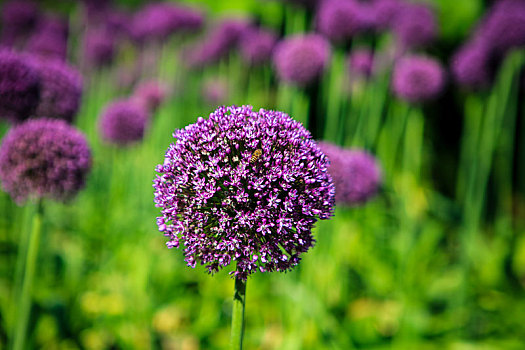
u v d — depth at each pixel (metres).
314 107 6.76
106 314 3.83
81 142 2.75
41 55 5.54
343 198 3.21
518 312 4.55
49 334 3.70
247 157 1.70
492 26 4.46
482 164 5.64
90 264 4.84
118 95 7.88
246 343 3.87
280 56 4.33
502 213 6.68
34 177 2.55
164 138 6.53
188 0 8.63
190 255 1.74
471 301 4.61
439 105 7.85
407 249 4.69
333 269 4.19
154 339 3.65
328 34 4.40
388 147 6.67
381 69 5.26
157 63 7.34
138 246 4.71
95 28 6.93
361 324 4.09
